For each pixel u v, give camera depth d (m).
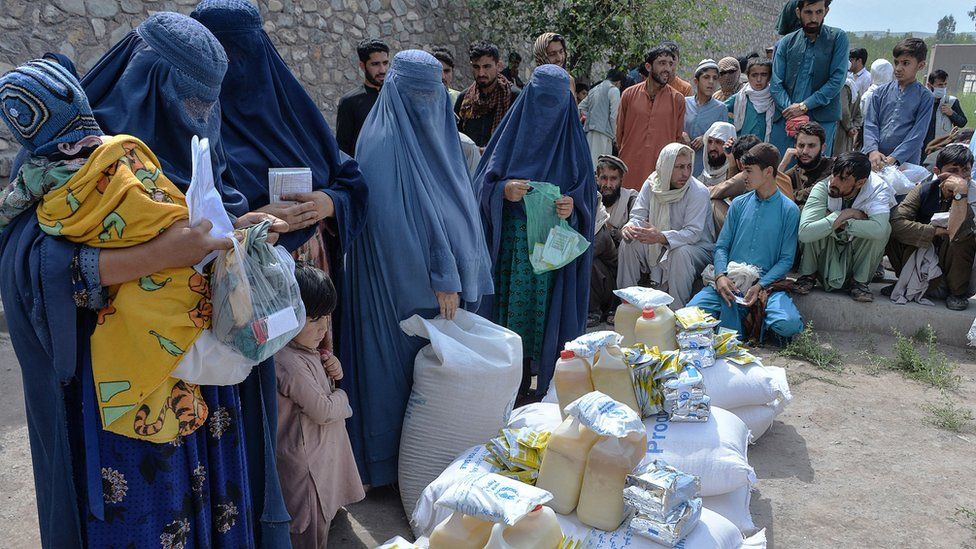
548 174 3.63
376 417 2.92
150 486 1.75
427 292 2.86
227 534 1.94
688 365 2.84
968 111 19.95
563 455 2.23
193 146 1.69
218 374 1.77
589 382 2.66
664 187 4.92
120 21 6.10
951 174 4.70
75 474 1.77
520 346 2.91
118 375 1.68
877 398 3.96
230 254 1.69
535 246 3.49
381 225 2.78
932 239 4.72
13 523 2.73
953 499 3.00
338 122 5.54
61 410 1.71
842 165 4.67
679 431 2.69
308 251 2.55
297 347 2.39
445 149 3.00
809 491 3.06
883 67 8.82
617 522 2.19
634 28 9.26
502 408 2.83
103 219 1.60
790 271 5.46
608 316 5.25
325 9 7.78
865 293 4.90
